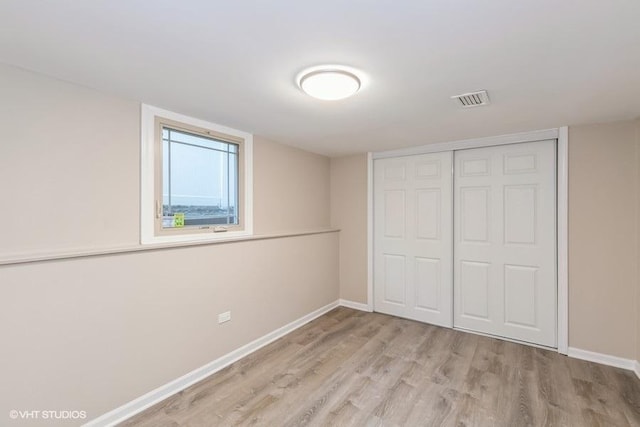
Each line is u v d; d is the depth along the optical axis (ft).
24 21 4.02
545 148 9.50
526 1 3.59
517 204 9.99
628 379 7.73
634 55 4.86
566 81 5.85
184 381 7.54
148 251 6.91
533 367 8.38
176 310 7.44
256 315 9.61
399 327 11.30
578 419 6.32
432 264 11.61
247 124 8.81
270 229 10.64
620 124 8.30
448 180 11.19
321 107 7.34
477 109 7.45
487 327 10.57
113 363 6.29
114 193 6.63
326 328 11.20
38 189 5.60
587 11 3.78
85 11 3.81
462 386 7.50
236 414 6.52
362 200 13.15
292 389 7.41
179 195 8.00
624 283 8.27
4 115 5.25
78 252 5.86
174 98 6.82
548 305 9.53
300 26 4.14
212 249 8.30
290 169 11.57
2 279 5.00
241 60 5.12
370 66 5.27
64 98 5.91
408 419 6.35
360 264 13.26
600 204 8.55
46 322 5.43
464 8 3.73
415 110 7.51
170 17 3.94
